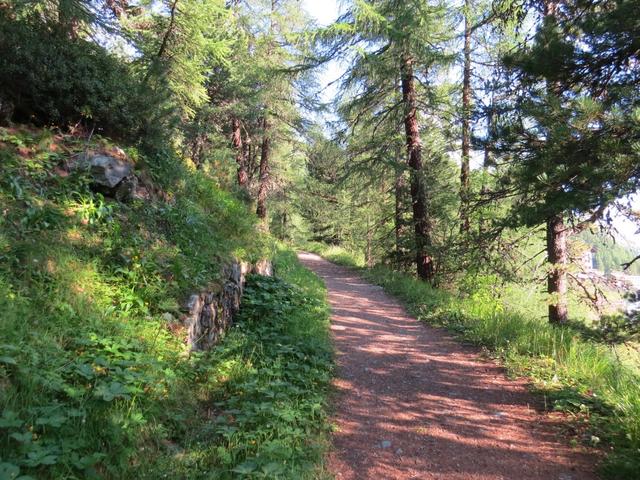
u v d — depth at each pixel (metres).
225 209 9.55
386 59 13.59
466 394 5.62
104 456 2.79
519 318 8.41
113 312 4.42
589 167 5.04
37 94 5.86
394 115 15.27
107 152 6.14
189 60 9.59
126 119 6.79
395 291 13.96
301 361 5.99
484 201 7.74
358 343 7.82
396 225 17.67
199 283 5.93
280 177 24.77
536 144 6.09
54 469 2.54
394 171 15.91
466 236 9.10
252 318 7.28
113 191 5.94
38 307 3.83
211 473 3.16
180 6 8.36
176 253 6.13
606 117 5.26
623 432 4.22
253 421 3.94
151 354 4.18
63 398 3.13
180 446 3.54
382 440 4.35
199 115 17.30
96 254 4.97
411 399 5.43
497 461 3.99
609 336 5.62
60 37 6.41
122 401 3.44
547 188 5.68
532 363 6.49
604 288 10.90
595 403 4.96
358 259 26.97
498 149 6.31
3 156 5.03
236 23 18.03
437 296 11.97
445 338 8.44
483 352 7.34
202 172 11.32
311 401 4.77
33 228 4.60
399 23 12.54
